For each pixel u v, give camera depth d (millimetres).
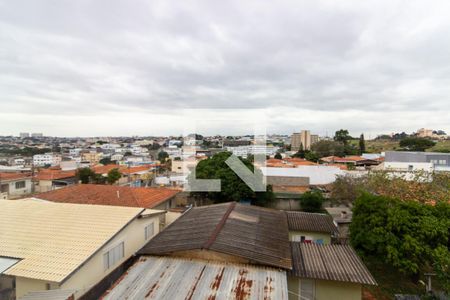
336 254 8883
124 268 8648
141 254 8016
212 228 9062
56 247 7676
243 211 11453
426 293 9062
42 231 8641
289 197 22891
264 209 12336
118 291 5977
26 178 29016
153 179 38062
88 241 8039
